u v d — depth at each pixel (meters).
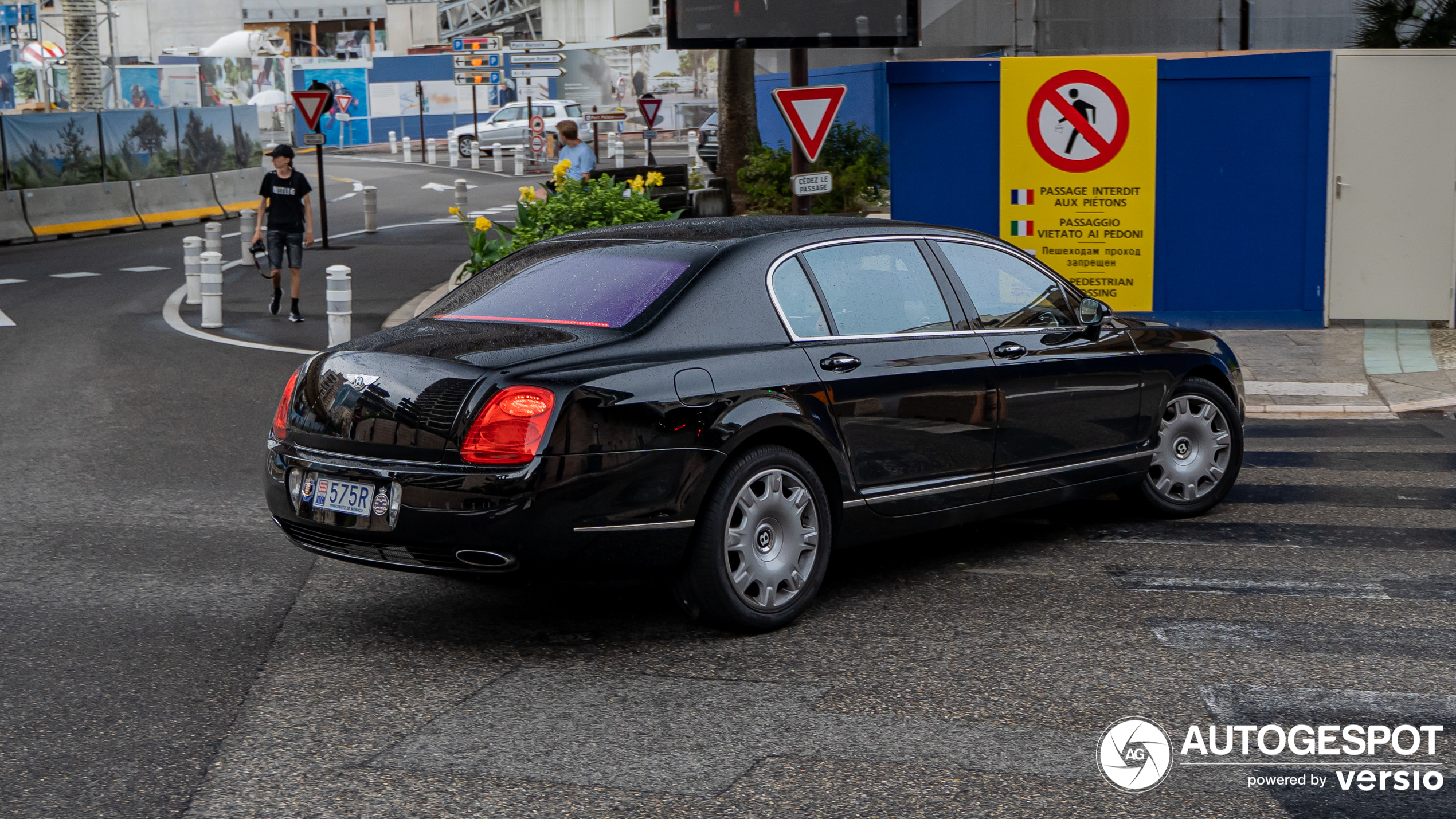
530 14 67.75
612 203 13.86
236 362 12.84
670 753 4.27
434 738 4.40
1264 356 13.02
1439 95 13.65
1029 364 6.37
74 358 13.09
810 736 4.41
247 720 4.55
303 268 21.22
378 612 5.80
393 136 53.69
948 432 6.03
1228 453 7.53
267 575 6.33
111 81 44.53
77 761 4.20
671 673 5.01
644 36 61.44
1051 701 4.71
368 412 5.20
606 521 5.01
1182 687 4.85
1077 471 6.65
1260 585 6.15
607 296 5.51
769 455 5.39
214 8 66.12
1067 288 6.85
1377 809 3.87
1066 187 14.01
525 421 4.91
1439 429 10.46
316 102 23.42
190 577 6.29
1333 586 6.14
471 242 13.69
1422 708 4.65
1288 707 4.66
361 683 4.91
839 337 5.74
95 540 6.92
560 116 50.56
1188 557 6.68
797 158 11.69
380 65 59.19
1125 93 13.82
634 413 5.04
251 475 8.43
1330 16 17.97
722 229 5.89
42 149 27.50
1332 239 13.95
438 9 68.31
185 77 51.22
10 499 7.79
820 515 5.59
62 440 9.45
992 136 14.00
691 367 5.24
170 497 7.84
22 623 5.57
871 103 20.41
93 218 28.03
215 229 19.67
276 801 3.92
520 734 4.43
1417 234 13.89
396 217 29.83
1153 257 14.07
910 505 5.93
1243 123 13.84
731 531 5.32
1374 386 11.91
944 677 4.96
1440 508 7.68
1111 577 6.32
